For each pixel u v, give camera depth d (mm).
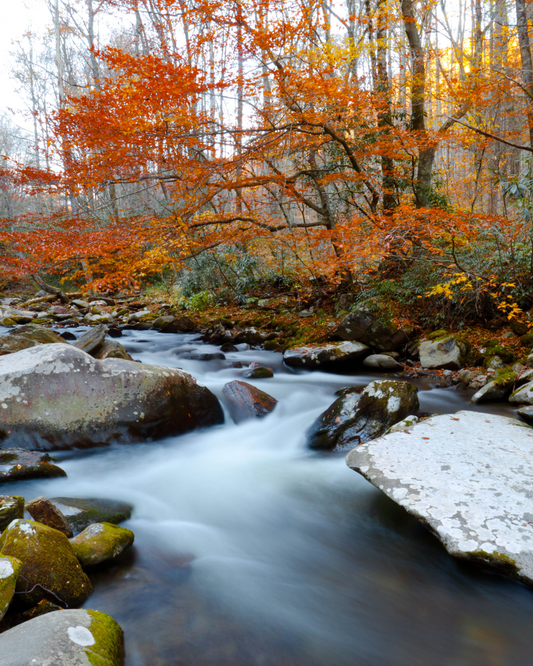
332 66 7914
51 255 7219
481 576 2434
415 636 2125
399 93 9711
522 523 2408
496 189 12500
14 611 1994
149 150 7031
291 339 8719
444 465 3002
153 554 2676
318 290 10375
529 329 6559
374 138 9367
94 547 2453
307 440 4363
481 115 9219
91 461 3842
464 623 2205
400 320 7895
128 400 4129
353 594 2418
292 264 12188
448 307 7555
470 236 6898
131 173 7480
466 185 13555
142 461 3963
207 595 2355
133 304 14531
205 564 2639
